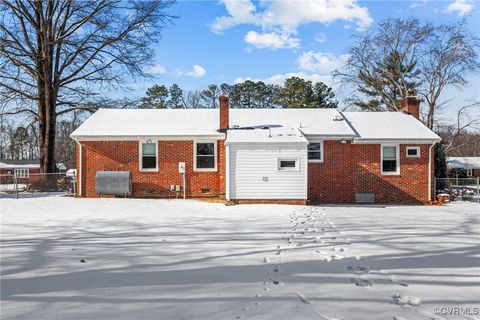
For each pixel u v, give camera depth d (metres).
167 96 63.69
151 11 30.48
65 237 9.53
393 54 41.78
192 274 6.19
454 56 37.69
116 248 8.19
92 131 20.48
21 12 28.08
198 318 4.40
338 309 4.64
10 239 9.26
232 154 17.89
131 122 21.78
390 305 4.79
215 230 10.57
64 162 69.94
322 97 48.53
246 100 65.25
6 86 29.02
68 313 4.56
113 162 20.52
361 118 22.69
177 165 20.52
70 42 29.34
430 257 7.25
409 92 25.22
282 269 6.46
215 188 20.39
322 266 6.62
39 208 15.90
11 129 59.88
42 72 29.39
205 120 22.02
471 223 12.01
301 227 11.07
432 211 16.02
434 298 5.05
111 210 15.33
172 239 9.24
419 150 20.25
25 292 5.32
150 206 16.73
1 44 27.28
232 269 6.49
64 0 29.02
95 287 5.53
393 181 20.08
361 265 6.69
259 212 14.84
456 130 40.72
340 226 11.30
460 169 47.81
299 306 4.75
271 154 17.92
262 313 4.53
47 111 29.22
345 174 19.89
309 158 19.91
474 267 6.54
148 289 5.43
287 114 22.78
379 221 12.45
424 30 39.97
